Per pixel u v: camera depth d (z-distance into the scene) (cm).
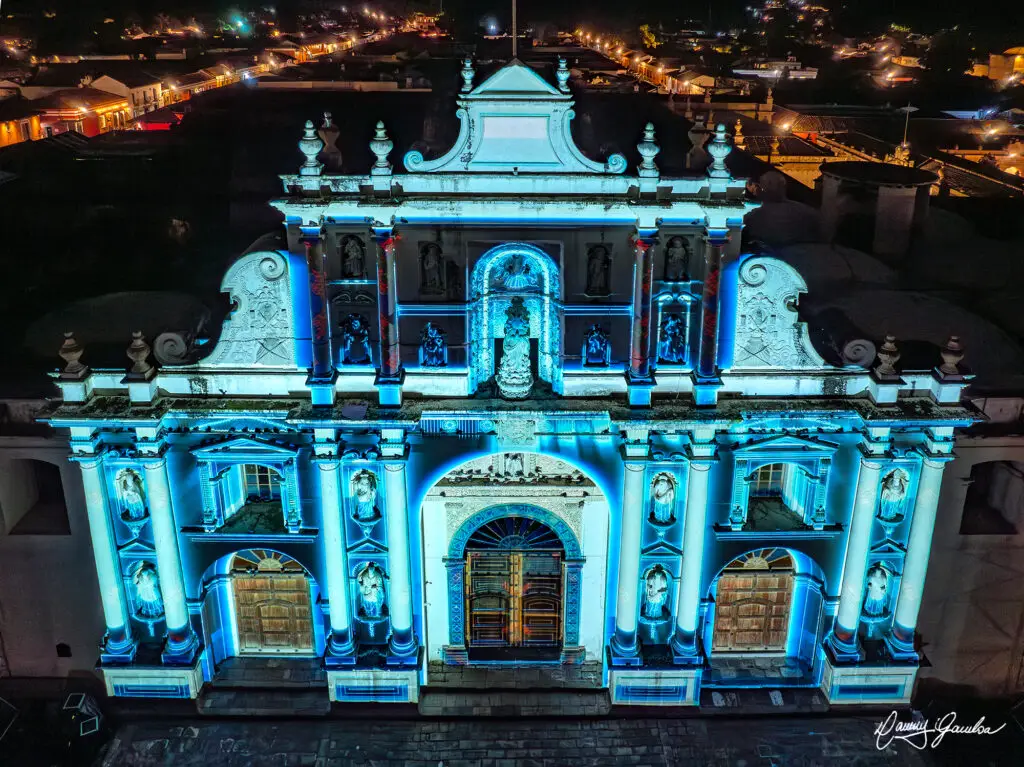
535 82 2302
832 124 5975
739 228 2458
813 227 3834
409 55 6162
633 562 2717
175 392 2614
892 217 3619
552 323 2594
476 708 2859
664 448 2634
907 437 2631
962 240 3791
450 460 2661
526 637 3002
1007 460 2758
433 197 2378
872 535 2736
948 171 4859
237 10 13125
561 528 2817
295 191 2389
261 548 2747
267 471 2847
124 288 3425
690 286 2505
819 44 10612
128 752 2720
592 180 2377
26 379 2844
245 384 2603
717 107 5881
